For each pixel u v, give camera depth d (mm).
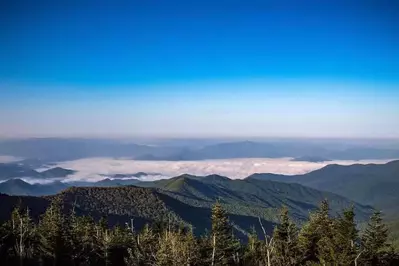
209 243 63156
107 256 70875
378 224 57312
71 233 72438
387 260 56750
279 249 59938
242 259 68875
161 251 55031
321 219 61031
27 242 73000
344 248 52469
